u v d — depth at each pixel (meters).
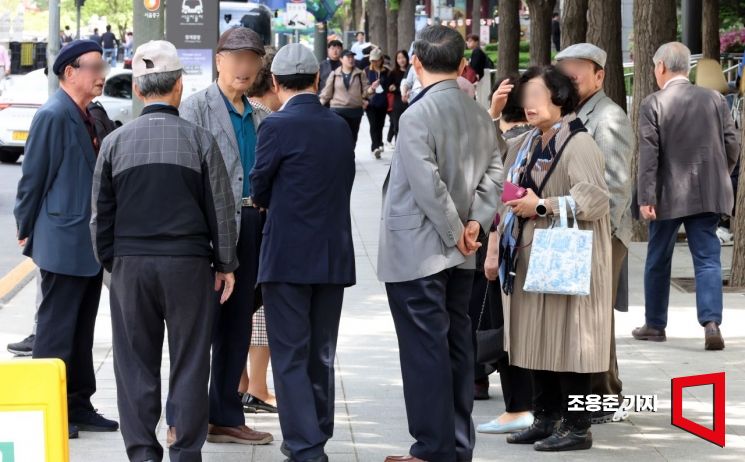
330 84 41.53
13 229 31.53
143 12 22.39
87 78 13.38
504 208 12.80
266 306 12.09
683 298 21.44
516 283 12.53
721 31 63.44
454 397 11.98
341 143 12.12
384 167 43.91
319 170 11.95
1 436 6.13
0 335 18.69
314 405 11.94
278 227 11.93
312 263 11.91
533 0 46.16
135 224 11.24
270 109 13.52
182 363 11.41
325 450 12.79
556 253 12.04
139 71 11.46
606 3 32.38
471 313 14.24
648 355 17.09
